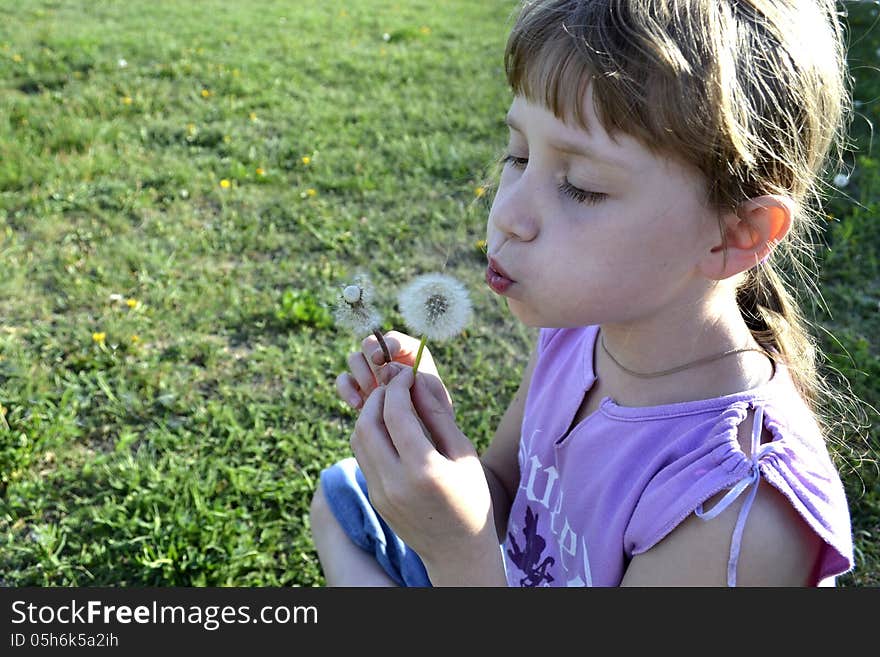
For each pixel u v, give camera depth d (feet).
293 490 10.05
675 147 3.78
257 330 12.98
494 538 4.71
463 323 4.80
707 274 4.17
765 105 4.02
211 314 13.17
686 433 4.51
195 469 10.32
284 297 13.42
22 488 9.93
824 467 4.38
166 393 11.58
